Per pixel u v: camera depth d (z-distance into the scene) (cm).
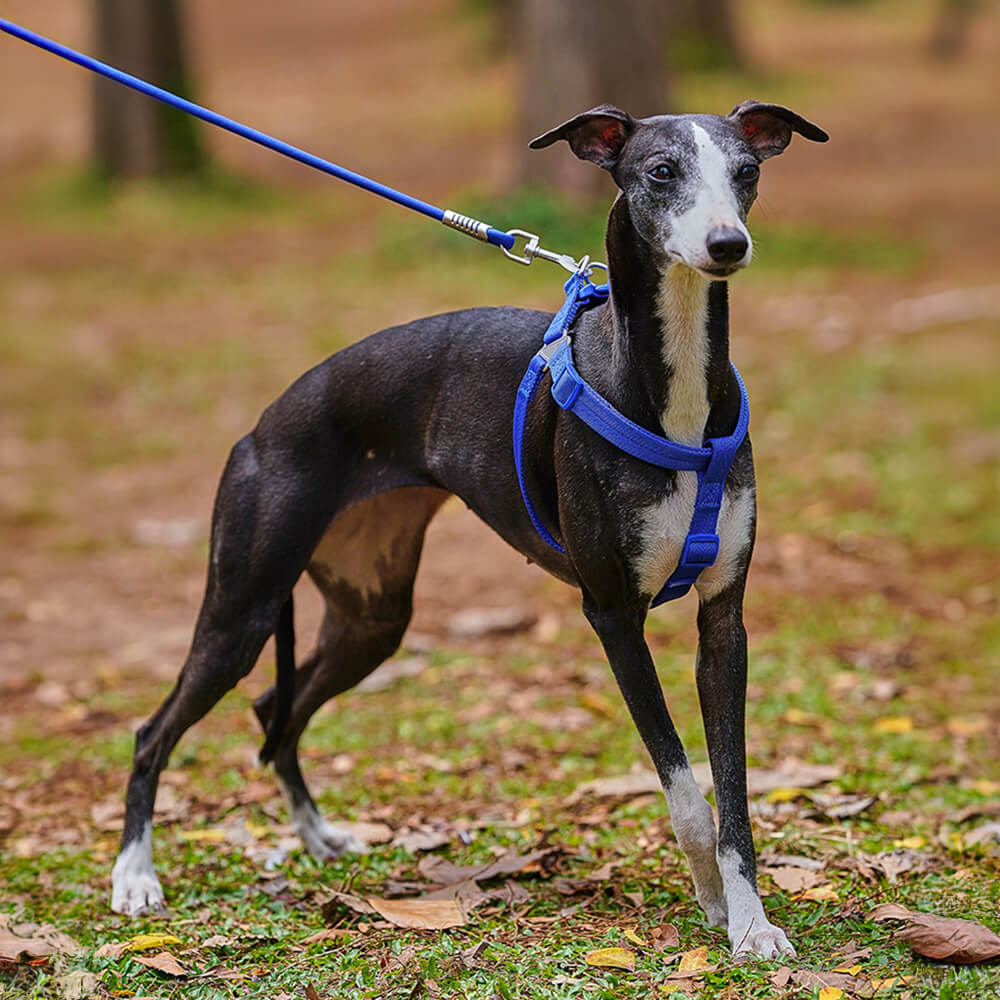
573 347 668
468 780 930
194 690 758
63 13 5206
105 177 3044
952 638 1158
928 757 922
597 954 630
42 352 2081
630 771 921
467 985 609
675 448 633
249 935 687
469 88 4053
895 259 2367
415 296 2188
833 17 5016
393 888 747
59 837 868
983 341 1905
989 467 1509
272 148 744
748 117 678
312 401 747
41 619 1295
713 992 595
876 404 1697
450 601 1291
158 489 1608
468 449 714
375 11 5172
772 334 1975
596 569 654
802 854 762
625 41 2395
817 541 1359
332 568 806
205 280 2427
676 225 608
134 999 617
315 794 917
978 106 3678
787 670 1095
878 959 616
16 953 659
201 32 5247
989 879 704
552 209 2322
